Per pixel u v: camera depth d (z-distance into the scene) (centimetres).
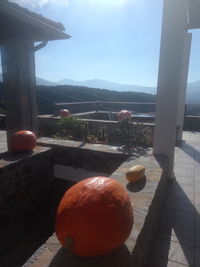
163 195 263
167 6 286
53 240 122
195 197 280
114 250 112
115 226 105
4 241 253
